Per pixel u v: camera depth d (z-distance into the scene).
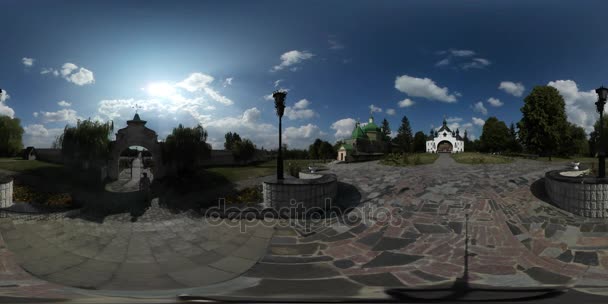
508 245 8.30
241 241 9.17
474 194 12.71
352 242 8.81
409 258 7.67
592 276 6.58
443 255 7.79
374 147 59.00
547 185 12.49
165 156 20.39
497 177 15.97
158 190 16.75
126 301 5.40
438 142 77.69
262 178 19.30
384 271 6.97
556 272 6.80
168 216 12.04
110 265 7.70
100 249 8.76
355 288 6.03
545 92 34.78
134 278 6.89
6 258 8.08
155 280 6.77
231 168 24.45
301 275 6.85
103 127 19.81
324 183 12.23
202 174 20.48
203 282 6.61
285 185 11.59
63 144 19.16
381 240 8.86
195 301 5.43
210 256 8.20
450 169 20.48
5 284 6.52
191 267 7.53
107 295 5.79
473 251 7.98
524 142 36.47
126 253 8.47
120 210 12.95
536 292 5.74
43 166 20.44
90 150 19.14
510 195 12.50
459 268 7.05
